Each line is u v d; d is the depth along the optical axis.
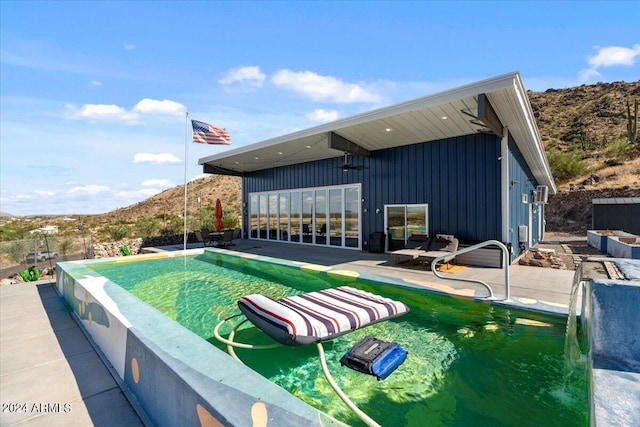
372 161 11.79
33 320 4.93
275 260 8.08
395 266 8.87
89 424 2.52
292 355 3.82
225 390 2.05
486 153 9.13
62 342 4.11
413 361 3.53
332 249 12.62
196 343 2.77
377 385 3.16
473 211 9.36
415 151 10.59
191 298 6.36
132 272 8.70
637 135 37.28
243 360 3.75
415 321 4.59
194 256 10.66
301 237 14.59
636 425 1.68
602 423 1.70
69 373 3.31
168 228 18.53
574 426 2.50
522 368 3.36
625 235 12.74
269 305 4.06
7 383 3.12
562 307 4.15
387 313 4.22
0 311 5.37
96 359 3.63
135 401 2.83
